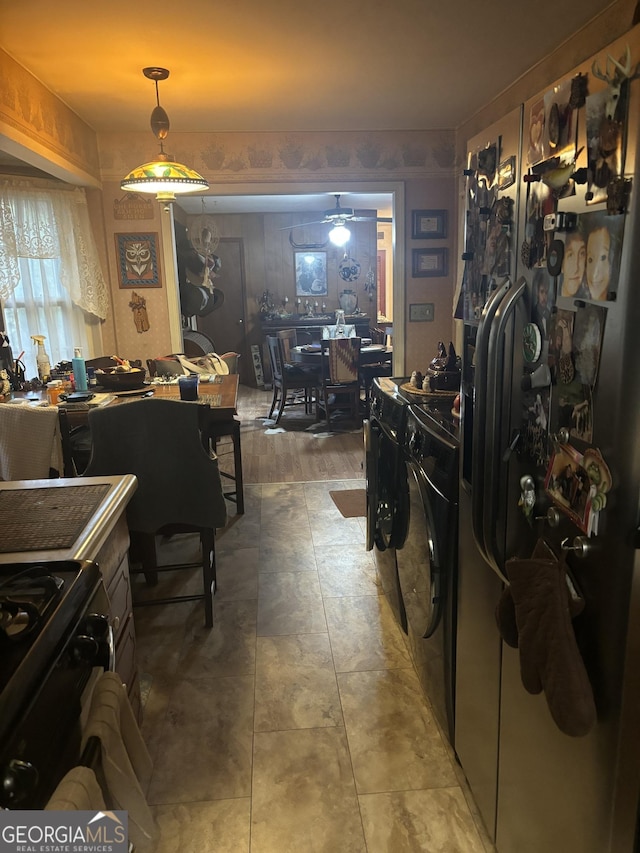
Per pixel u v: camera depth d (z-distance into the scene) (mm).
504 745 1331
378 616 2549
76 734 1004
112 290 4777
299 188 4754
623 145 781
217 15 2590
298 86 3588
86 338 4777
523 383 1113
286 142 4676
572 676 912
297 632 2445
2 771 706
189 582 2846
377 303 8898
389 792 1678
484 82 3643
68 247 4473
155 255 4734
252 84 3520
